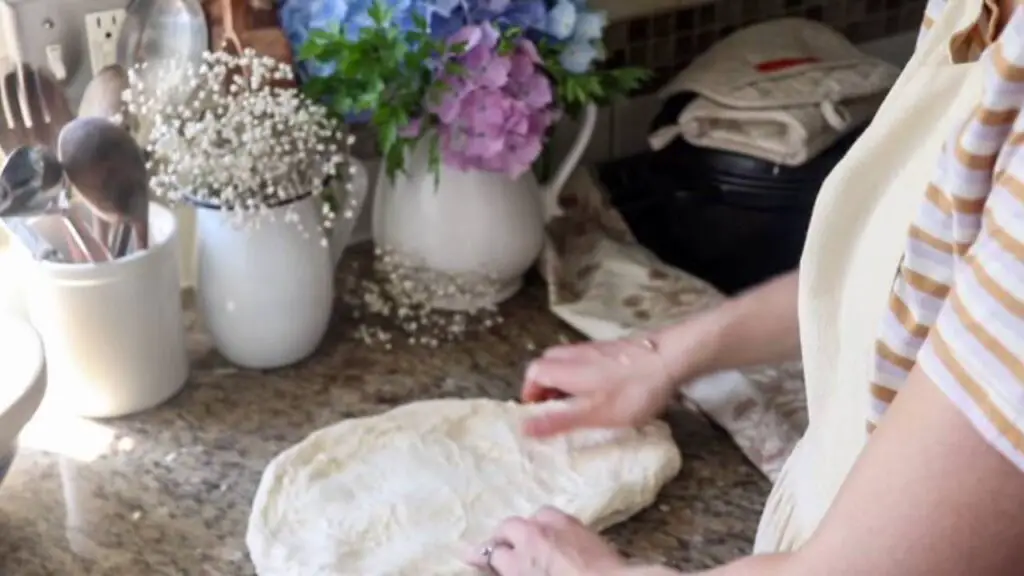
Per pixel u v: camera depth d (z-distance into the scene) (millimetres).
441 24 1075
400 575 832
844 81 1270
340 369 1104
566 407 995
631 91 1433
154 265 995
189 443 1001
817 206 761
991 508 494
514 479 931
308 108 1050
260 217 1028
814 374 800
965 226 576
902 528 513
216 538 893
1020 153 501
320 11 1113
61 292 967
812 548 553
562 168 1219
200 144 1009
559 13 1100
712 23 1474
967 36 685
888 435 529
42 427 1013
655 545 894
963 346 499
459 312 1193
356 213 1155
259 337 1073
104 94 1068
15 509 920
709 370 978
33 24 1039
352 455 953
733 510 929
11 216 938
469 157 1088
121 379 1012
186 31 1101
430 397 1064
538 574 791
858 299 760
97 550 879
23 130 1043
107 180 946
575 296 1201
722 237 1296
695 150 1298
